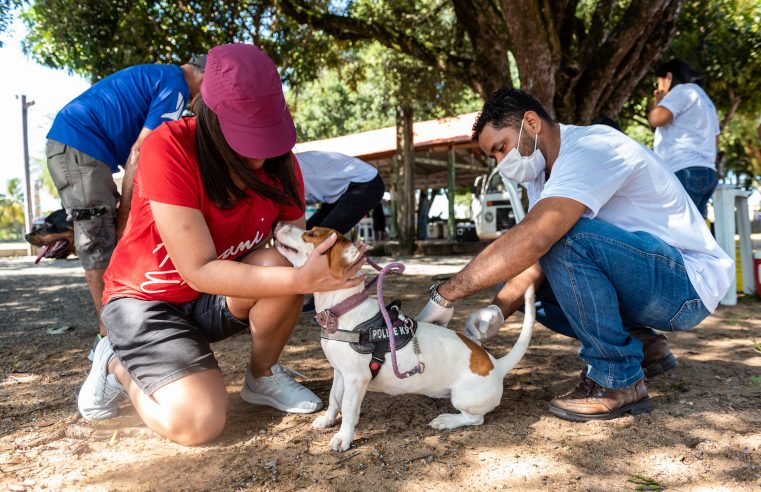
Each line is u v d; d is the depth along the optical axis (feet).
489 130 8.28
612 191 7.59
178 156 6.77
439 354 7.36
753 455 6.63
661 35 25.46
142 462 6.76
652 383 9.43
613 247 7.57
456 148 46.50
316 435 7.52
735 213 18.81
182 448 7.17
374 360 7.06
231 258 8.14
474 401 7.51
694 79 16.06
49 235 10.70
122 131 10.50
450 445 7.10
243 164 6.89
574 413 7.85
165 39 23.98
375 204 15.60
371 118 70.54
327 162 15.24
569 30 25.53
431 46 27.40
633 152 7.83
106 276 7.98
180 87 10.80
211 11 25.02
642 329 9.32
